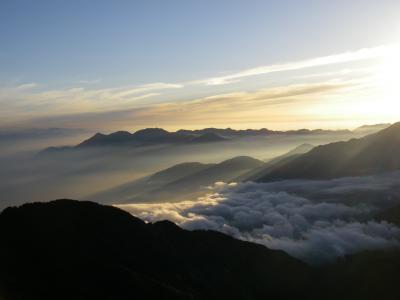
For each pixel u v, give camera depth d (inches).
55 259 3848.4
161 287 3841.0
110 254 4276.6
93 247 4237.2
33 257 3831.2
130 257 4365.2
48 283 3501.5
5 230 4141.2
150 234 4992.6
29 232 4173.2
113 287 3641.7
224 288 5068.9
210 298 4485.7
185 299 3809.1
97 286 3614.7
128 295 3595.0
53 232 4261.8
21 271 3572.8
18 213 4404.5
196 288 4532.5
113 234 4623.5
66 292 3430.1
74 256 3973.9
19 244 3971.5
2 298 2977.4
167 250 4990.2
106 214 4837.6
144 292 3676.2
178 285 4296.3
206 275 5147.6
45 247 4001.0
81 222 4542.3
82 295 3459.6
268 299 5536.4
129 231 4790.8
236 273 5728.3
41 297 3265.3
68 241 4188.0
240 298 5034.5
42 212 4512.8
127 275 3826.3
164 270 4527.6
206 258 5698.8
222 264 5728.3
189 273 4813.0
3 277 3371.1
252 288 5536.4
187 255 5492.1
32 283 3440.0
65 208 4702.3
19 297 3122.5
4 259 3681.1
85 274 3745.1
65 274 3671.3
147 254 4596.5
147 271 4264.3
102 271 3814.0
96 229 4537.4
